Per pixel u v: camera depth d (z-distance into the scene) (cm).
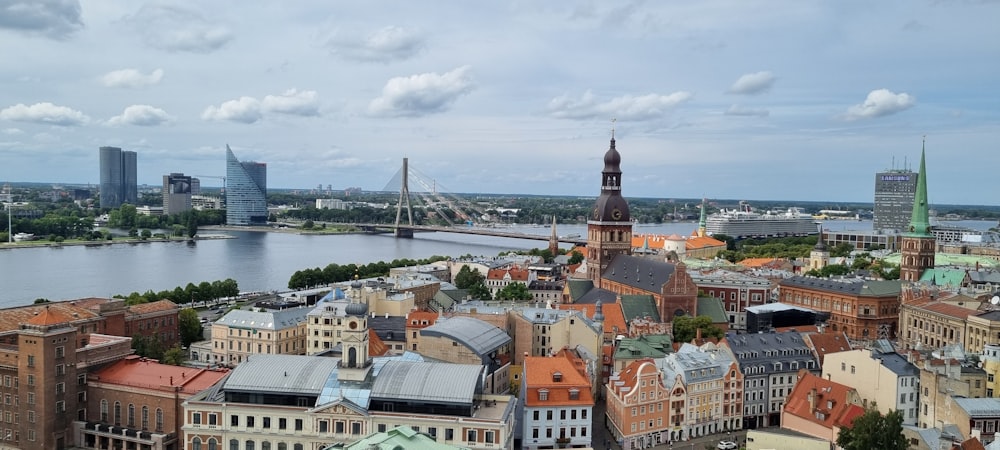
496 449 16838
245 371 18162
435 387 17500
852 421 19150
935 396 19612
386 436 14000
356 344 17725
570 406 19925
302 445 17312
